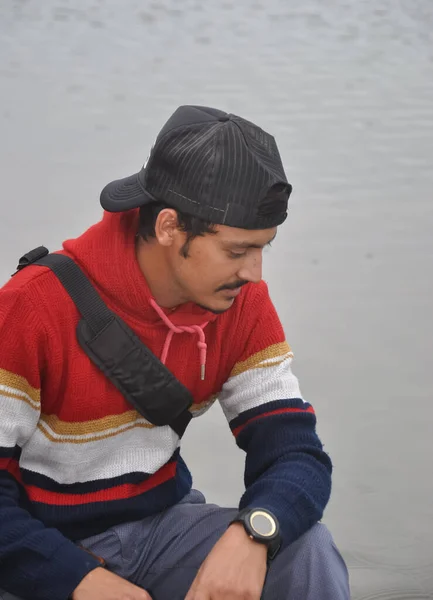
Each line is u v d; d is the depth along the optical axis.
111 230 2.45
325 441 4.08
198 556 2.61
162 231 2.36
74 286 2.41
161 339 2.50
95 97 8.12
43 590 2.35
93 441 2.50
